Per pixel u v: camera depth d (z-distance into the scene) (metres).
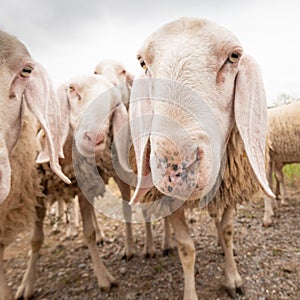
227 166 2.09
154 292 2.55
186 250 2.25
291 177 6.23
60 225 4.48
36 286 2.85
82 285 2.78
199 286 2.54
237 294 2.40
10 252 3.73
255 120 1.70
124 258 3.23
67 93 2.56
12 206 2.11
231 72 1.63
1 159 1.36
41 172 2.46
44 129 1.75
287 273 2.68
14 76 1.57
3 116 1.52
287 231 3.61
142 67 1.82
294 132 4.52
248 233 3.61
